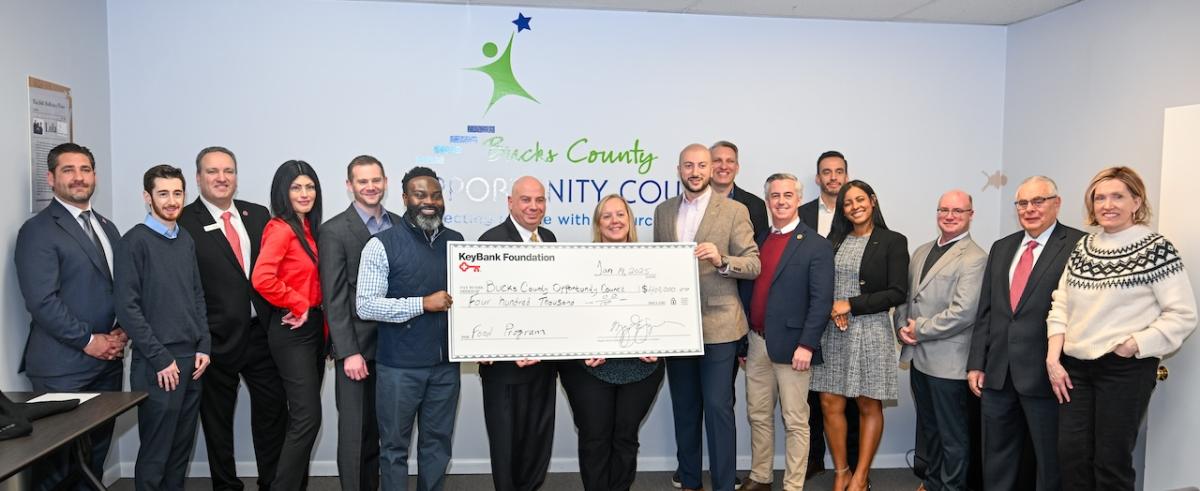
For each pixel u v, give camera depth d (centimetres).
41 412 220
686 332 297
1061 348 273
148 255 275
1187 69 304
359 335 293
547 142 381
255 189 364
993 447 303
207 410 323
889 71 400
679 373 333
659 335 295
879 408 333
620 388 301
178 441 298
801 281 309
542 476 313
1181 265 252
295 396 297
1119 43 336
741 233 309
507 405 297
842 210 335
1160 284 251
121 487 358
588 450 300
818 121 397
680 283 299
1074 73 362
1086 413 270
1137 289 254
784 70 394
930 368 320
